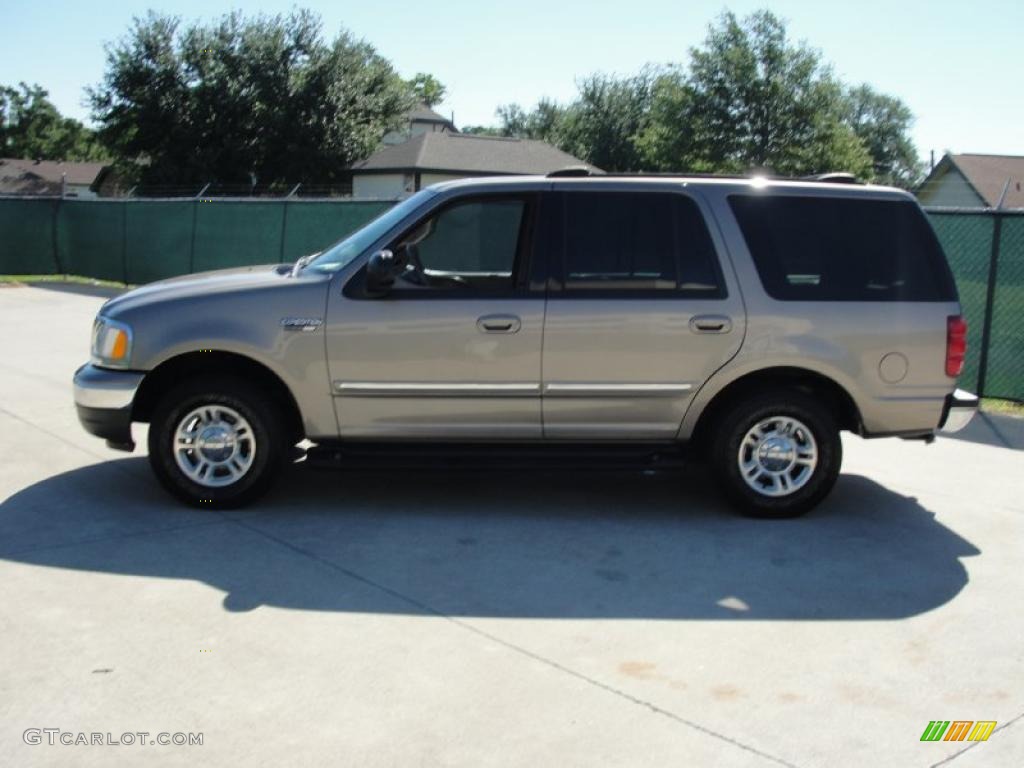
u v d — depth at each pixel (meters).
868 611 4.73
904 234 6.07
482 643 4.29
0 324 14.67
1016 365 9.84
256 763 3.34
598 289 5.90
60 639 4.23
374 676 3.97
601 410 5.96
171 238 20.86
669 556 5.43
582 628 4.46
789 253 5.98
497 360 5.87
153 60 47.28
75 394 6.03
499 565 5.23
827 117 54.84
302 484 6.69
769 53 54.06
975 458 7.78
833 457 6.05
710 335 5.88
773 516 6.11
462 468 5.95
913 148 102.38
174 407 5.90
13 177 71.38
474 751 3.44
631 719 3.67
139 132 47.75
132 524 5.75
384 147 54.75
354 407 5.94
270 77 48.25
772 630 4.49
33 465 6.98
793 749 3.50
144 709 3.68
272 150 49.06
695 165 56.09
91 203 23.33
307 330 5.83
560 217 5.96
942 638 4.44
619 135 77.00
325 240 17.17
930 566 5.34
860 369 5.96
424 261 6.00
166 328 5.83
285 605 4.64
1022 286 9.70
